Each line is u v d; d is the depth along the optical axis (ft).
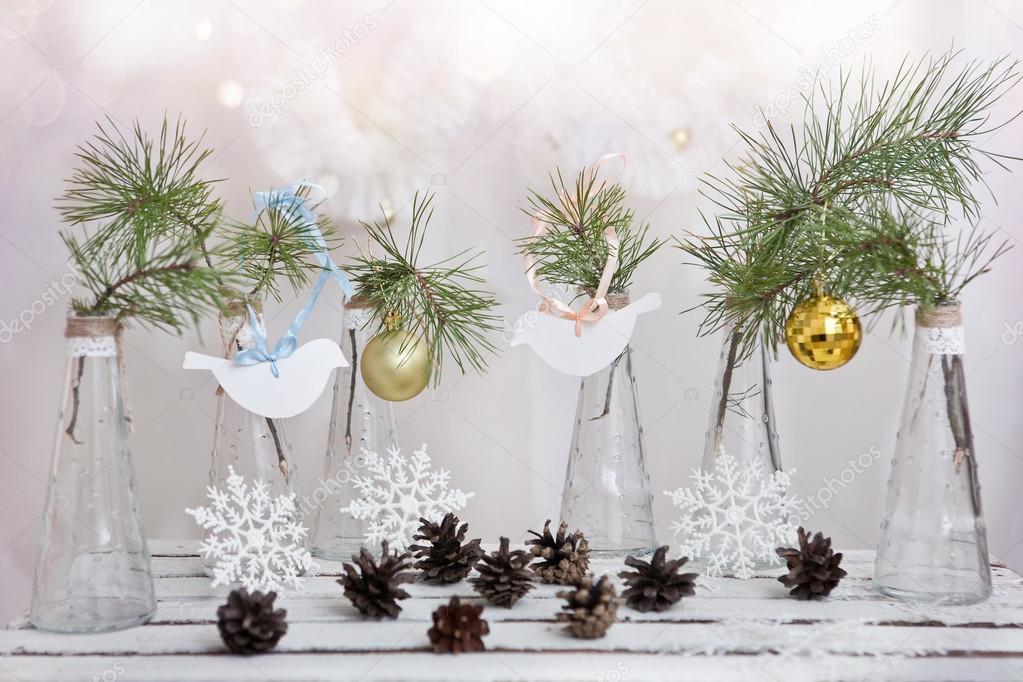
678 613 2.70
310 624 2.63
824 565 2.79
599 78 3.55
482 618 2.67
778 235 2.92
